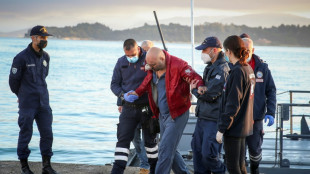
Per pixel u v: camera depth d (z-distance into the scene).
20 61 6.33
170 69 5.77
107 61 114.81
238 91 5.00
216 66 5.71
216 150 5.82
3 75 62.59
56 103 36.94
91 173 6.85
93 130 24.58
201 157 6.06
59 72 72.75
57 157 17.72
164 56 5.80
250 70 5.23
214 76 5.69
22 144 6.46
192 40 13.73
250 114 5.24
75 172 6.87
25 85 6.43
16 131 23.56
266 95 6.62
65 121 27.80
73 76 66.38
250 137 6.50
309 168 8.23
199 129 6.00
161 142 5.86
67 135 22.83
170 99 5.79
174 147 5.86
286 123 27.12
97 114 31.45
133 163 10.64
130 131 6.27
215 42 5.77
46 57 6.66
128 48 6.22
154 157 6.55
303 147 10.12
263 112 6.43
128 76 6.40
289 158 8.88
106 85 55.03
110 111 33.31
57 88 49.72
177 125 5.86
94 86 53.34
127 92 6.36
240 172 5.28
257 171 6.73
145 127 6.39
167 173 5.82
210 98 5.66
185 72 5.73
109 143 20.94
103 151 19.03
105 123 27.41
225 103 5.15
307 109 36.66
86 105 36.34
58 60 110.62
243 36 6.82
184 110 5.89
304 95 49.50
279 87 57.59
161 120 6.11
